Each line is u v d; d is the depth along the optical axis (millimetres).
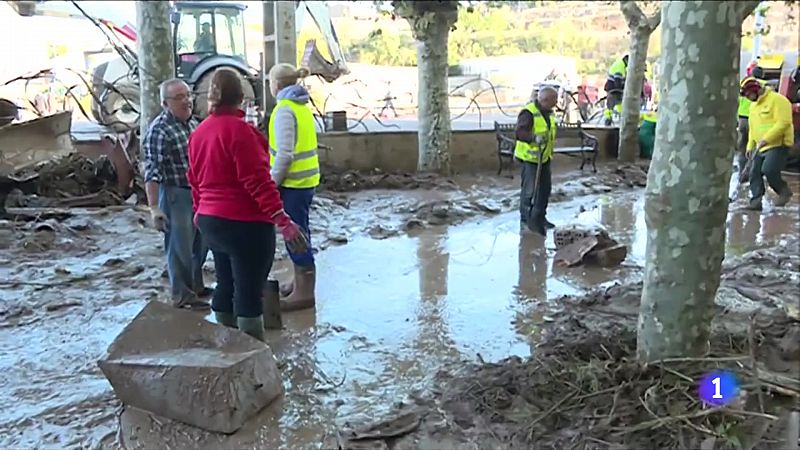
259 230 3580
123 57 9812
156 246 6355
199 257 4914
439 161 10789
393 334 4320
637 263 6055
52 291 5102
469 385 3465
